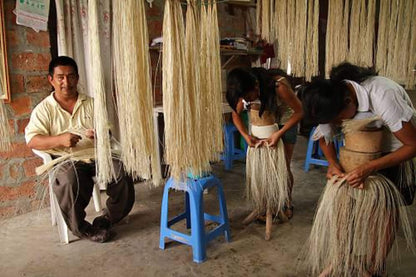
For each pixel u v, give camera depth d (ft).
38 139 7.50
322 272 6.23
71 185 7.41
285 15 10.61
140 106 4.94
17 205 9.38
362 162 5.54
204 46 5.32
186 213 8.46
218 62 5.53
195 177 7.00
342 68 5.60
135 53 4.75
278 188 7.88
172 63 4.82
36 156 9.49
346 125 5.44
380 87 5.13
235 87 7.21
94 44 4.87
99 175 5.97
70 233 8.42
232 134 13.02
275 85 7.62
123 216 8.36
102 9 10.00
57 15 9.36
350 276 6.02
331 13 9.86
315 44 10.33
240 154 13.43
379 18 9.41
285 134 8.38
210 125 5.64
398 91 5.19
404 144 5.19
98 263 7.14
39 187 9.66
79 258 7.33
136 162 5.17
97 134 5.49
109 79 10.21
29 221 9.05
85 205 7.89
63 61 7.72
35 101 9.27
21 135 9.17
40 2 8.92
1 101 7.56
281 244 7.73
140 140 5.04
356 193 5.63
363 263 5.90
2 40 8.38
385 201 5.53
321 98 4.89
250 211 9.50
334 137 6.17
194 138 5.28
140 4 4.68
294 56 10.64
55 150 7.98
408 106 5.11
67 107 8.14
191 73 5.02
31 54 9.00
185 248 7.66
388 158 5.23
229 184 11.69
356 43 9.64
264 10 11.14
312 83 5.14
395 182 5.89
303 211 9.37
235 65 14.61
